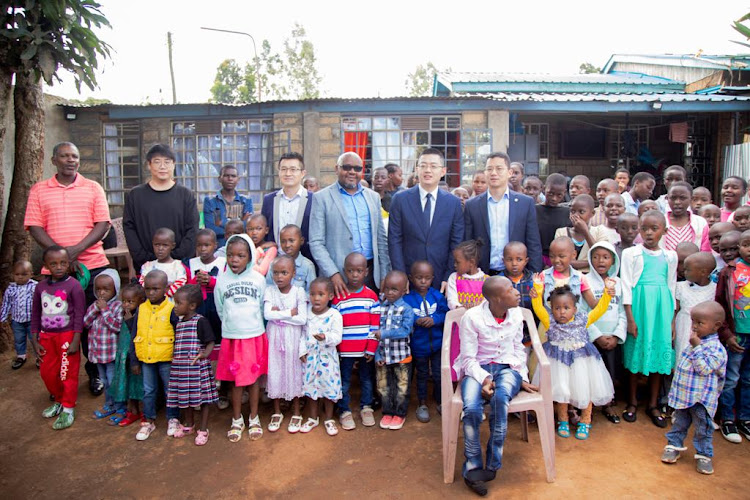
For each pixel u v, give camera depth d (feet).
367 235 13.26
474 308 10.62
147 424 11.98
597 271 12.08
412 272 12.21
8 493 9.80
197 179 28.73
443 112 28.02
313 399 11.85
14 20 14.96
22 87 17.87
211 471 10.41
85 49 15.57
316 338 11.69
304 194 13.71
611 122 38.68
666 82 39.68
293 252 12.52
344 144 27.99
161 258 12.95
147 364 11.80
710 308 9.89
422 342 12.42
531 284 12.23
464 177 28.25
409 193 13.07
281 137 28.09
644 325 11.98
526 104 28.09
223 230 18.63
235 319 11.73
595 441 11.28
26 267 16.01
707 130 36.50
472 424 9.52
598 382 11.39
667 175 17.35
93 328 12.59
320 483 9.93
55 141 28.63
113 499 9.57
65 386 12.38
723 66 35.63
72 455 11.12
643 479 9.80
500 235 13.09
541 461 10.57
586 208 13.33
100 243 14.65
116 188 29.30
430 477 10.07
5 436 11.97
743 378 11.30
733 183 14.94
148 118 28.63
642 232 12.18
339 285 12.26
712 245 12.51
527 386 10.19
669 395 10.36
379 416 12.76
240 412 11.89
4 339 17.25
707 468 9.89
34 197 13.67
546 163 38.52
